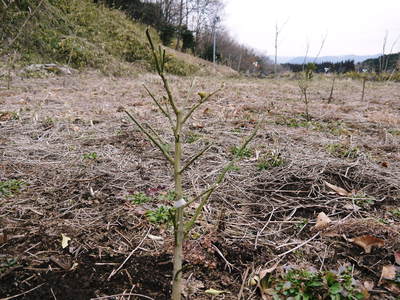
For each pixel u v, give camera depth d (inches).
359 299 61.7
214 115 196.5
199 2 1179.3
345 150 133.5
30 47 398.6
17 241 77.2
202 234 81.2
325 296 62.5
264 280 67.9
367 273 71.0
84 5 573.3
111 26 581.3
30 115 176.9
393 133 169.8
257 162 121.9
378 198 100.9
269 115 201.0
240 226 86.4
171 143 140.2
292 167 116.2
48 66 378.0
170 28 856.3
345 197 99.6
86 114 190.2
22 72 334.3
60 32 464.4
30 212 88.4
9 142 135.6
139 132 153.7
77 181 105.2
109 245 77.4
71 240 78.2
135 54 550.9
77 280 67.5
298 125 178.5
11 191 97.4
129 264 71.9
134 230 82.8
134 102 232.1
